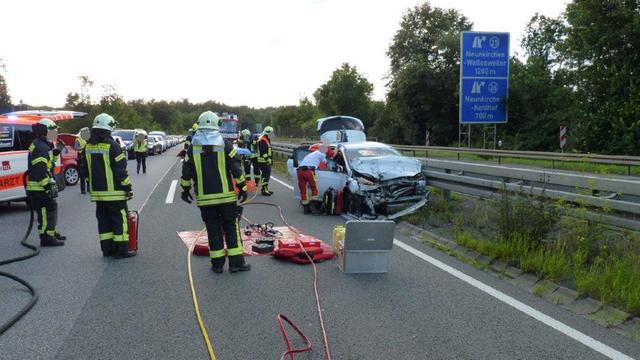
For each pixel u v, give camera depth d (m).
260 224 9.70
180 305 5.34
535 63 34.84
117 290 5.86
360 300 5.43
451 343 4.33
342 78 65.00
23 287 6.03
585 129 26.08
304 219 10.50
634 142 24.09
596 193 7.22
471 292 5.68
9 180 11.20
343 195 10.95
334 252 7.25
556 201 7.23
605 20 25.53
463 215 9.71
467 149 27.30
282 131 86.50
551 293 5.54
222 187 6.43
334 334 4.54
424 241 8.23
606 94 26.05
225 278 6.30
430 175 11.19
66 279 6.31
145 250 7.78
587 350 4.18
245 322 4.85
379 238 6.39
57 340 4.48
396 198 10.21
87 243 8.38
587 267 6.22
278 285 5.99
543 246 6.80
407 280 6.15
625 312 4.88
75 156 17.66
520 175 8.28
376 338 4.45
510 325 4.71
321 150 12.05
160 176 20.72
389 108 50.94
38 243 8.47
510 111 34.03
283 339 4.46
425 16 54.75
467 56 24.52
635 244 6.41
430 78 44.72
